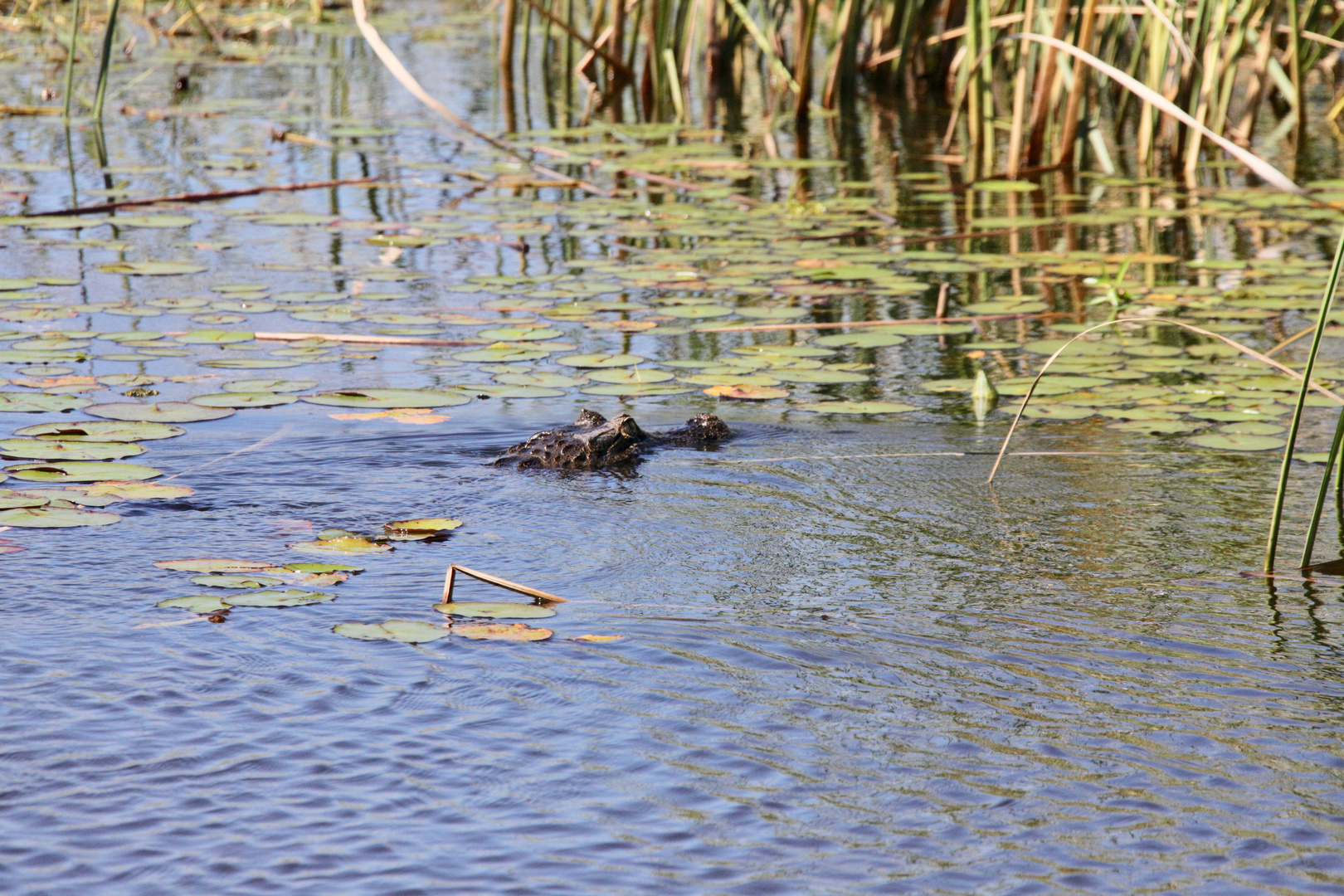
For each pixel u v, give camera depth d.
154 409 12.95
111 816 6.14
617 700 7.34
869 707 7.32
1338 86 34.41
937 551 9.87
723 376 14.66
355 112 31.92
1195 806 6.33
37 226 20.78
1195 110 26.17
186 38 41.97
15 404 13.09
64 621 8.30
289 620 8.41
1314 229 22.14
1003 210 23.66
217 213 22.30
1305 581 9.29
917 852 5.95
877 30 35.53
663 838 6.04
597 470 11.86
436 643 8.08
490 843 5.98
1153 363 15.25
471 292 18.09
